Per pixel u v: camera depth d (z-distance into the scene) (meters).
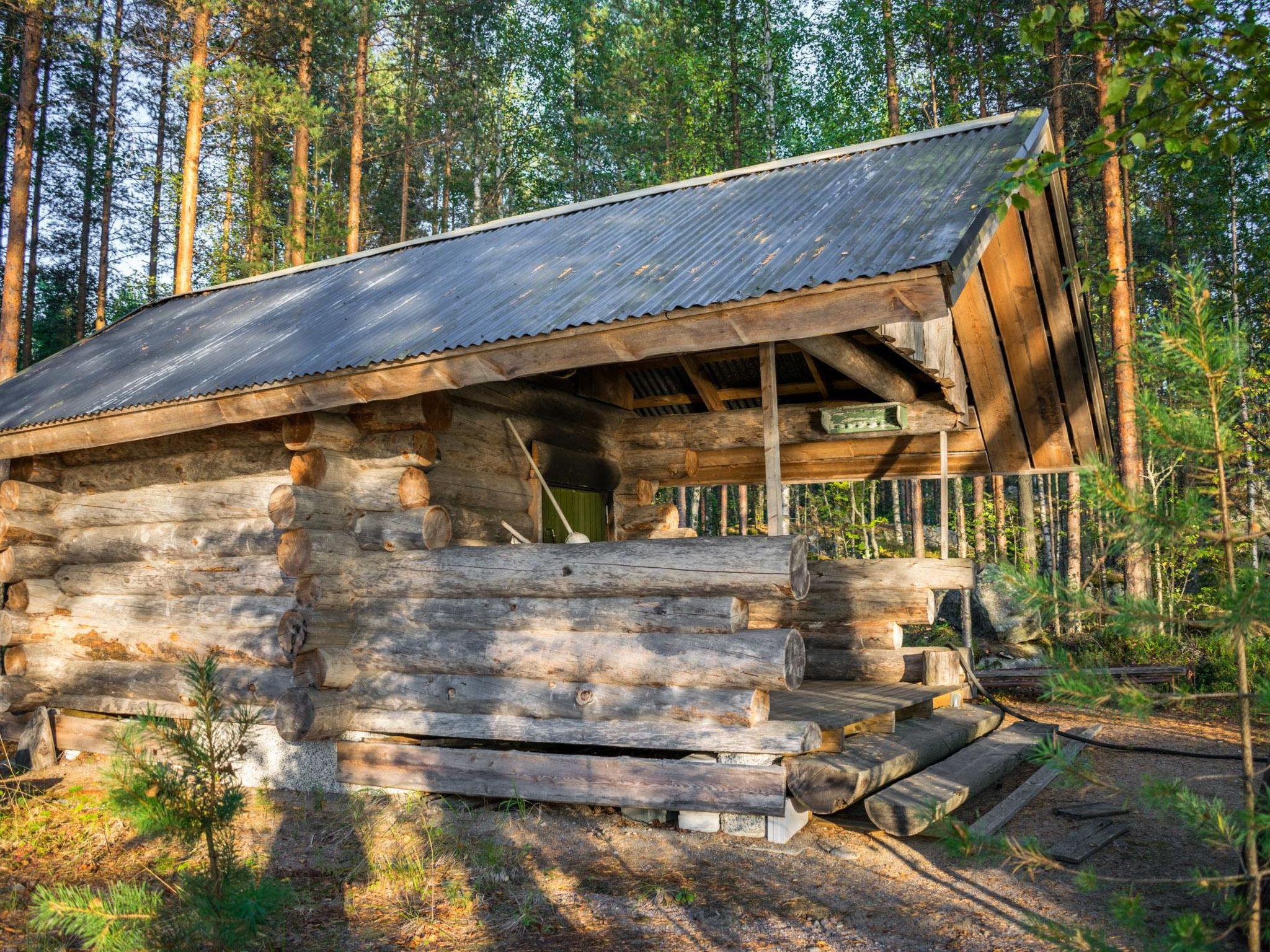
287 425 7.00
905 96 24.70
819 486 28.94
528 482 8.80
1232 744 8.91
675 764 5.84
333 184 25.41
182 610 7.93
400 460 7.02
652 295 5.71
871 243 5.40
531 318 6.03
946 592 16.94
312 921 4.43
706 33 27.70
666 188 9.25
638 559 6.07
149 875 5.23
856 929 4.34
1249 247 19.16
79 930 2.96
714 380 10.90
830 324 5.00
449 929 4.34
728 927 4.38
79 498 8.73
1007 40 21.08
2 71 22.50
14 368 16.47
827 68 27.00
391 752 6.69
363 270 9.81
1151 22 4.34
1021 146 6.86
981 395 9.13
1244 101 4.45
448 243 10.02
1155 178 21.31
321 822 6.18
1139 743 9.03
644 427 10.51
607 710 6.07
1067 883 4.98
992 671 12.94
